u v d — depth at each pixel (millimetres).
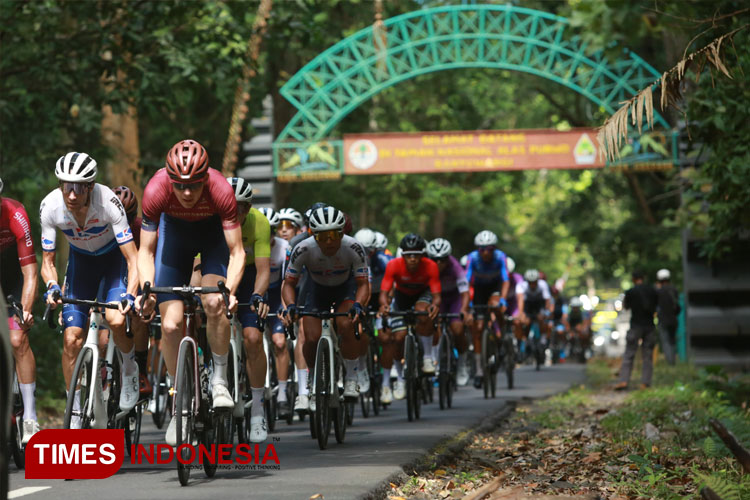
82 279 23359
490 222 128750
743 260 60875
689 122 35031
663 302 65375
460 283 42906
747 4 27422
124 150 60531
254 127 79000
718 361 62344
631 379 57875
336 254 28031
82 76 50250
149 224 21266
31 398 23422
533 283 72812
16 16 48844
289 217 34688
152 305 21062
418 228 116812
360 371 32188
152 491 19125
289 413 32969
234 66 52250
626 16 26484
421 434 29281
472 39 78062
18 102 50812
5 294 24469
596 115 74750
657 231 95375
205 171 20234
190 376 20391
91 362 22141
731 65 31453
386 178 99875
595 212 105312
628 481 21781
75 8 49531
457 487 21125
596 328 155000
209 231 21859
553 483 21938
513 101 105625
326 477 20609
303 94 75875
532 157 75875
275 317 32500
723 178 36094
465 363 48000
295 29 55500
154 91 49844
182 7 49688
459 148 76438
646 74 72438
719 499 18312
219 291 20312
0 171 53625
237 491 18953
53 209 22750
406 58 84062
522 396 47562
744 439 26484
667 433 30703
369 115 97312
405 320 35969
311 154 76188
